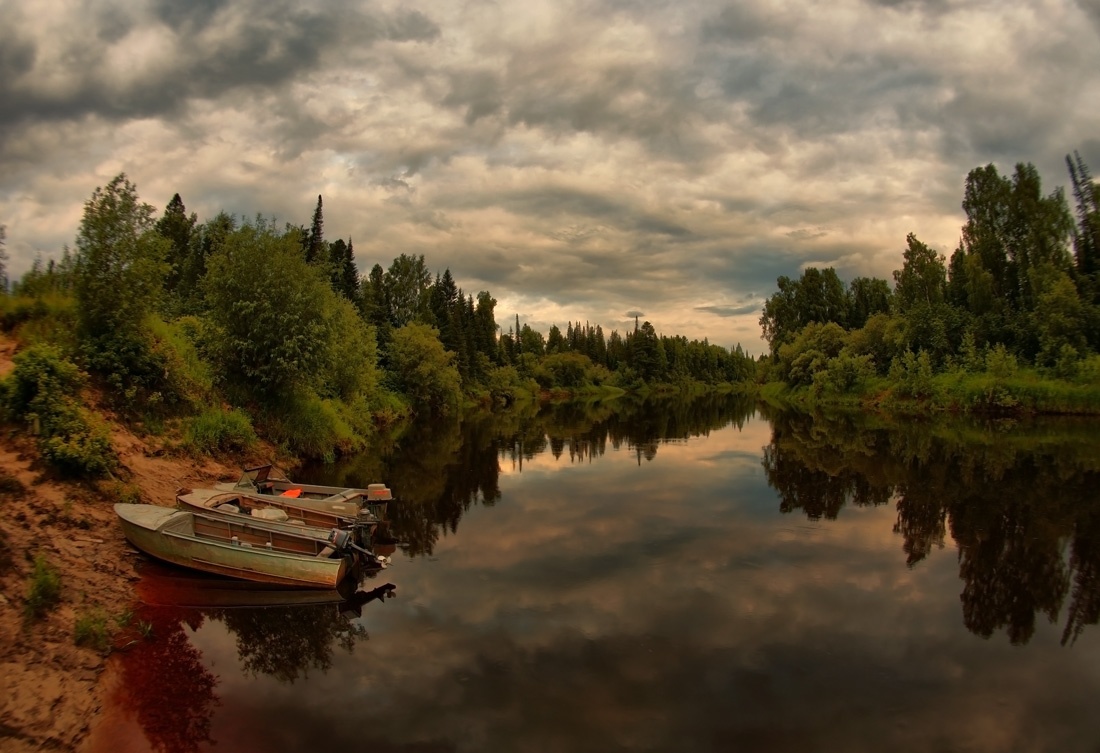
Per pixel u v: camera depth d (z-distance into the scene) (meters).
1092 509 18.02
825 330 75.38
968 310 61.31
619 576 12.38
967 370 52.56
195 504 12.48
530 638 9.57
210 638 9.50
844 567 13.04
